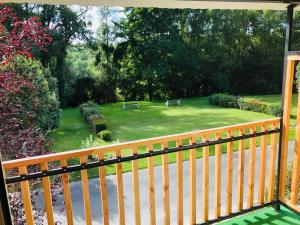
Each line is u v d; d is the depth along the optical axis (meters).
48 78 12.62
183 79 25.12
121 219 2.33
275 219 2.90
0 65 4.30
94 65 23.70
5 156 3.81
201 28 25.08
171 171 7.75
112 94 24.08
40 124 7.55
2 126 3.96
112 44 24.39
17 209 3.34
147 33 24.61
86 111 16.33
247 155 8.56
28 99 4.80
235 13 24.72
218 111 18.86
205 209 2.70
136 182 2.34
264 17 24.62
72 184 7.29
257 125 2.81
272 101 20.58
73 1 2.03
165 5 2.32
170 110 19.59
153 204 2.45
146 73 24.25
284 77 2.87
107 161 2.20
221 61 25.25
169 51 24.45
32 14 19.72
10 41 4.48
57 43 21.31
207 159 2.62
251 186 2.92
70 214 2.16
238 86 25.67
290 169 4.22
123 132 14.12
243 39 25.12
